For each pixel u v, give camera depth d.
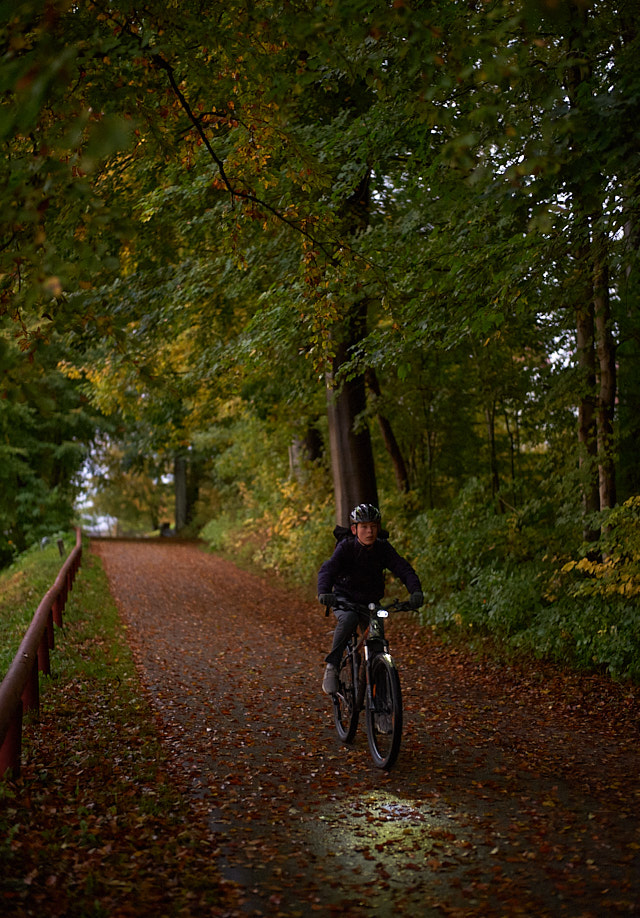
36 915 3.50
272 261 11.92
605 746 6.54
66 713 7.39
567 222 6.96
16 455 28.00
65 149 3.72
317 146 10.02
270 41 5.39
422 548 13.84
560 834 4.61
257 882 4.05
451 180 8.13
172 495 57.31
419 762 6.14
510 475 16.84
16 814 4.58
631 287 9.85
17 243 4.46
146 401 17.06
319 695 8.58
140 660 10.31
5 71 3.31
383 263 9.53
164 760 6.11
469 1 6.21
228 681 9.20
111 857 4.20
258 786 5.58
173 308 13.84
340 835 4.67
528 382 13.18
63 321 4.56
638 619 8.66
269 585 19.03
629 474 12.59
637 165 5.88
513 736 6.89
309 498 20.16
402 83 6.92
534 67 6.01
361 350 10.12
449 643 11.26
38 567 19.70
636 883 3.95
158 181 10.94
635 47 5.77
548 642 9.49
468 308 8.04
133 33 5.15
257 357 12.05
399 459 16.73
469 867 4.20
